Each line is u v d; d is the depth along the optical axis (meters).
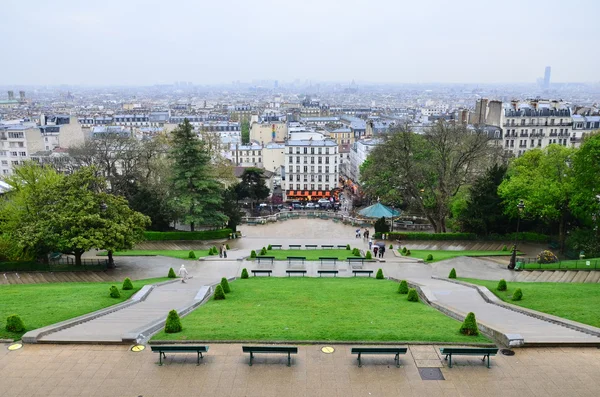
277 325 25.83
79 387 19.58
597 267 47.41
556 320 26.95
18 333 24.59
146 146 89.75
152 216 75.62
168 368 21.02
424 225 86.31
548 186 59.28
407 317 27.75
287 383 19.89
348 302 32.28
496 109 126.88
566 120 124.12
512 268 49.97
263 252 59.22
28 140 130.88
